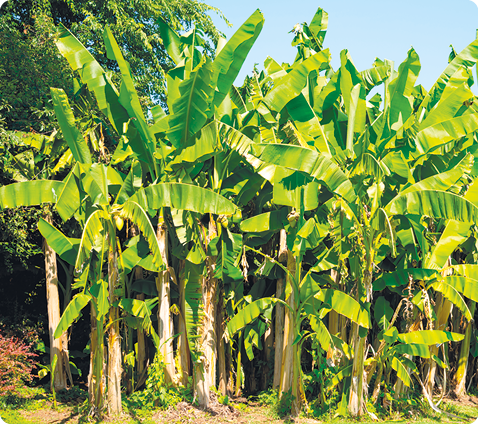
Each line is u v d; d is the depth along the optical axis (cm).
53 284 862
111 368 685
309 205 682
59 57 973
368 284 708
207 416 701
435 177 669
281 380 775
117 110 708
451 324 927
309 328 888
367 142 677
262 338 934
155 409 714
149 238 590
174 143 689
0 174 866
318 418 711
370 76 817
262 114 759
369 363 745
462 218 583
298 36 841
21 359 823
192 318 730
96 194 640
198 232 724
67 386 873
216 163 734
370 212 727
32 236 977
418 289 777
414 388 872
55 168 812
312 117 716
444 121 687
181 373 778
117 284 680
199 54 755
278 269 833
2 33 913
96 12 1487
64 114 656
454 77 750
